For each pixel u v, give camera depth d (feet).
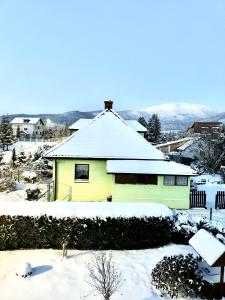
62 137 309.01
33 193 83.71
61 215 49.19
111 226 49.78
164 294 38.68
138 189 76.13
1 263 44.24
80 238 49.24
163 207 53.93
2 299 36.09
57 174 81.97
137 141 87.86
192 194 77.56
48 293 37.76
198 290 38.19
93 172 82.38
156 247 51.44
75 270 42.91
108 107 95.86
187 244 52.70
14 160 158.92
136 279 41.39
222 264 37.17
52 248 49.42
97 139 86.53
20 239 48.78
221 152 136.56
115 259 46.42
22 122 423.23
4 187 94.89
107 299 35.32
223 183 114.73
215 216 69.87
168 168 77.15
